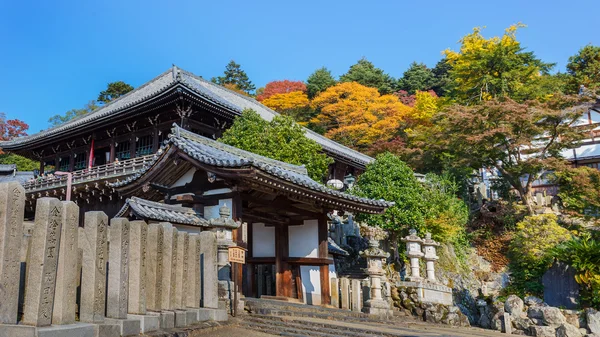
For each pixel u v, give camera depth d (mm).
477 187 35750
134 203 10391
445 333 12359
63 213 5742
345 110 49344
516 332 17922
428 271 19094
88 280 6223
